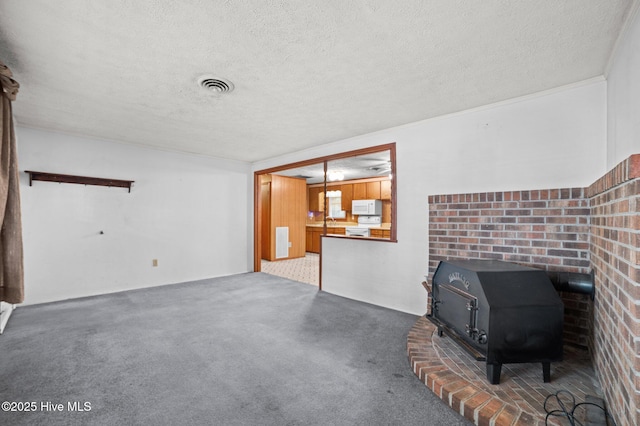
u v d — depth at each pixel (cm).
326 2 140
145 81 224
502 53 186
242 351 234
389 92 245
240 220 548
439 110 284
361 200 739
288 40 172
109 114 298
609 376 152
